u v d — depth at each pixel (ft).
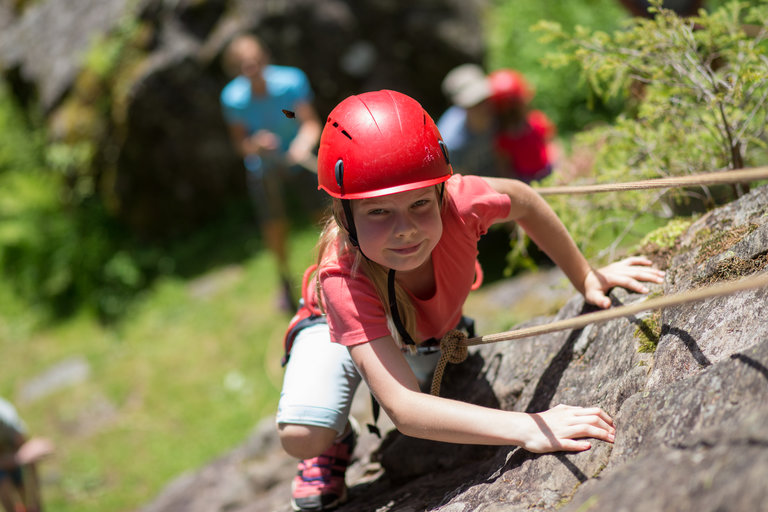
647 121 8.60
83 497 18.56
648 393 5.52
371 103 5.58
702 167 8.27
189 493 13.10
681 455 4.39
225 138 25.94
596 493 4.60
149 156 25.41
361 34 25.13
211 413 19.89
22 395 22.58
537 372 7.16
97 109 25.31
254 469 12.39
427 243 5.64
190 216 26.43
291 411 7.11
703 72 7.93
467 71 18.04
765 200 6.64
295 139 20.10
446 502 6.09
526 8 25.07
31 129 27.84
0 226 25.66
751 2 8.97
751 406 4.42
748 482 3.69
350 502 7.97
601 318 5.22
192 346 22.18
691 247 6.99
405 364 5.90
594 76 8.66
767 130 8.31
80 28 26.61
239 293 23.38
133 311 24.45
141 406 20.81
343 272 5.94
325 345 7.23
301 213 24.70
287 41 24.94
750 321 5.47
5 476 12.10
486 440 5.64
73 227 25.88
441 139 5.65
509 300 17.11
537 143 17.81
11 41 28.32
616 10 23.26
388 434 9.04
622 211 8.88
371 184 5.40
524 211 6.69
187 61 24.77
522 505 5.28
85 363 22.99
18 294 26.07
